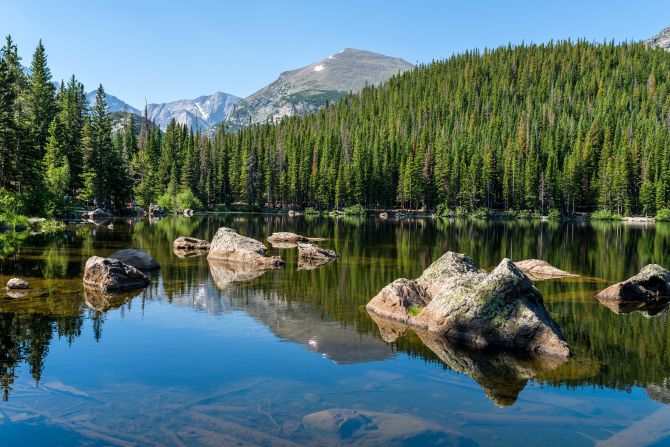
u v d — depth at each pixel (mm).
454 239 46562
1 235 37000
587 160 114125
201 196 110000
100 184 71750
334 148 127438
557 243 43938
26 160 51719
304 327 12742
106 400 7684
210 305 15219
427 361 10172
